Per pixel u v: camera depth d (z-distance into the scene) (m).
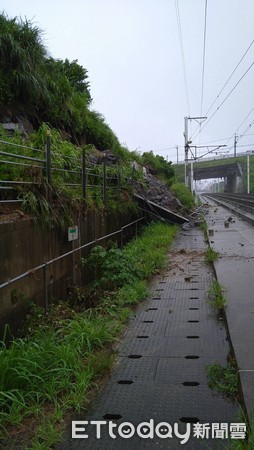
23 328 4.88
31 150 6.66
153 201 16.45
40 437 2.99
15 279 4.67
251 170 80.62
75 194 7.79
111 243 9.45
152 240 12.04
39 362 3.77
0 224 4.48
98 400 3.54
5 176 5.85
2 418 3.17
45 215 5.82
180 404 3.43
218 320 5.49
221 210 31.48
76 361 3.98
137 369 4.12
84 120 14.33
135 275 7.50
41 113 11.70
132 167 15.42
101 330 4.75
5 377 3.44
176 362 4.25
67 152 8.28
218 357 4.32
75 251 7.18
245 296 6.11
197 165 89.75
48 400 3.47
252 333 4.64
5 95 9.93
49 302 5.90
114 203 10.98
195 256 10.28
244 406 3.16
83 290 6.84
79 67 16.94
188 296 6.72
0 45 9.62
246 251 10.12
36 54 11.04
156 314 5.89
